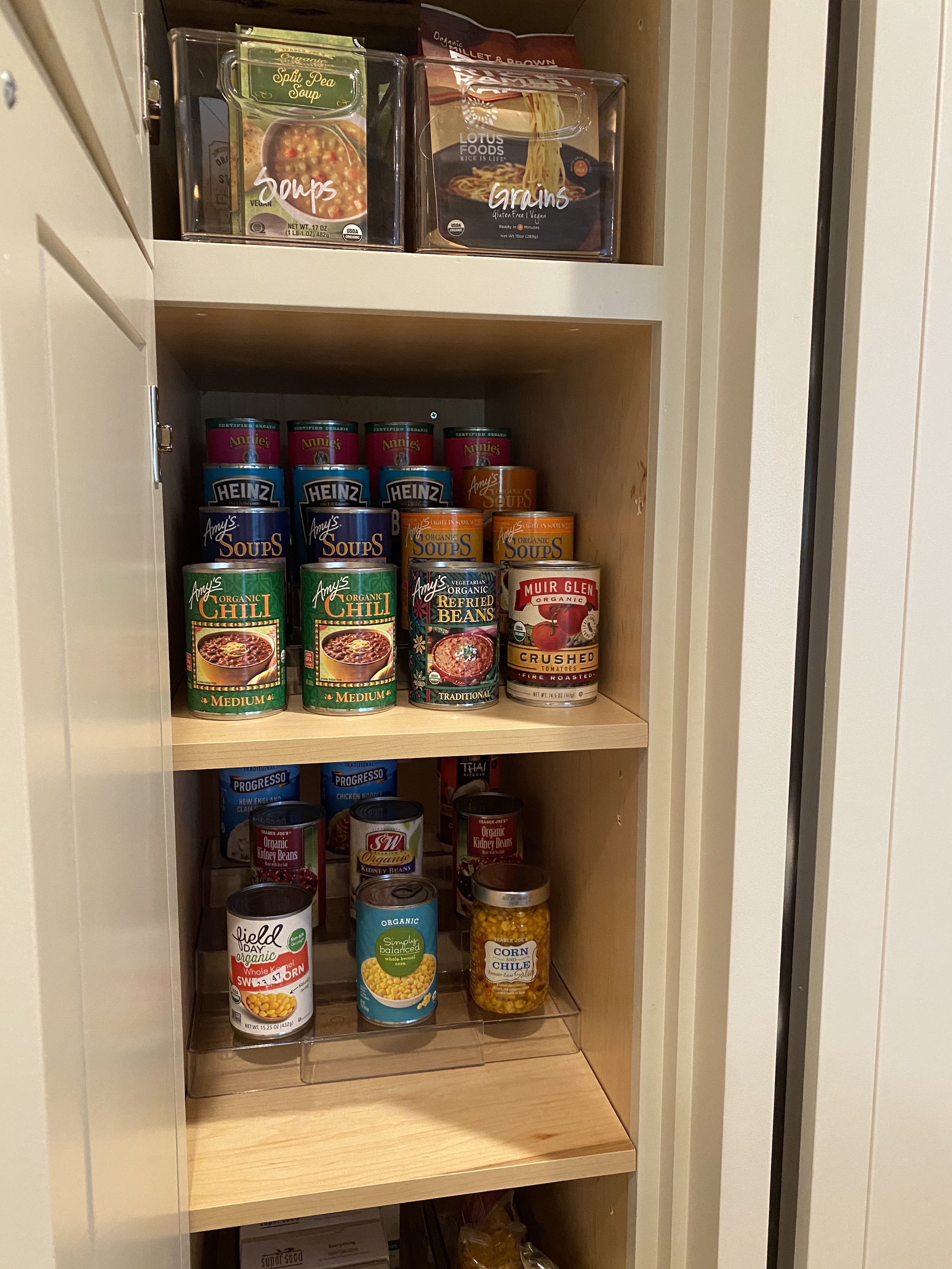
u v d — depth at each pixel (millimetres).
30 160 254
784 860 672
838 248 657
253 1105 818
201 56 634
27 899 235
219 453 889
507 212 687
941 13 624
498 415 1207
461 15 758
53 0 269
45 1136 242
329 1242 999
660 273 675
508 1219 1047
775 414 623
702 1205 729
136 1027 422
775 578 638
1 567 226
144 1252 422
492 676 771
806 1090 728
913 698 692
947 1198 766
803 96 598
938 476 672
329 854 1075
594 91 699
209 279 623
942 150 638
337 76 649
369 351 826
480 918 917
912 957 725
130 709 435
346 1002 945
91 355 355
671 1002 742
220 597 704
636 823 753
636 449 736
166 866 583
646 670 724
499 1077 868
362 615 729
